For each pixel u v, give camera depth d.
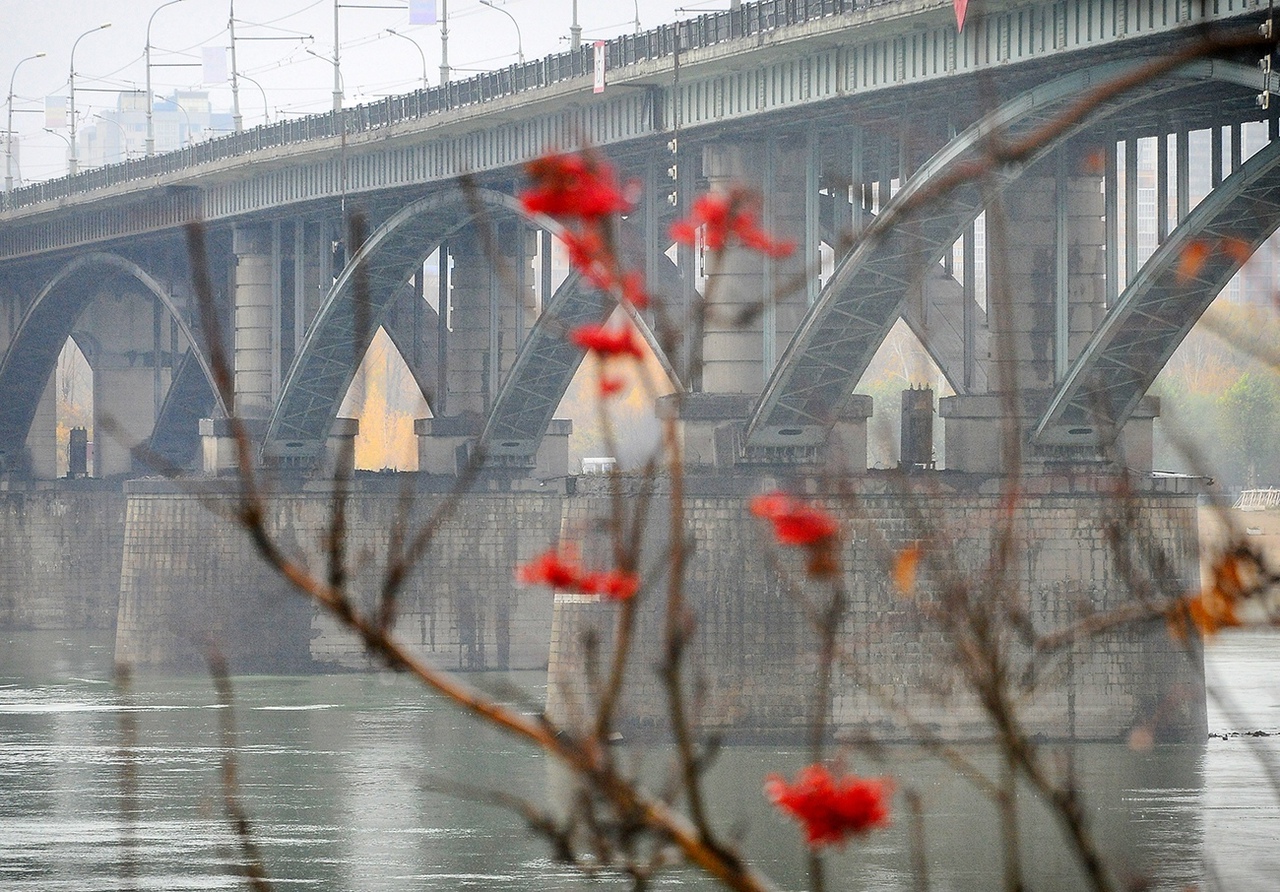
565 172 13.11
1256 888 94.38
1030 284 151.00
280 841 117.50
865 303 148.00
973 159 131.00
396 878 106.44
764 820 119.81
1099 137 143.75
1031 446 149.88
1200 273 136.50
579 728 14.91
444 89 189.75
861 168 146.50
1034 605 148.75
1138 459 150.38
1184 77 121.75
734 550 154.88
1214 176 138.62
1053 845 111.50
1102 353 141.88
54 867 109.69
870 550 149.75
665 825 14.37
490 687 14.71
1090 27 124.56
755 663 153.88
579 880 105.00
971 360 154.75
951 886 102.25
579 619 158.12
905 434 159.25
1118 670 150.25
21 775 142.62
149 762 149.12
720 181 160.12
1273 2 110.88
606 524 15.77
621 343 14.78
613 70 161.38
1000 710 19.58
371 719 173.75
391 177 199.00
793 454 157.00
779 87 150.50
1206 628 19.81
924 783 133.38
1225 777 133.00
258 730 167.25
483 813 125.50
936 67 136.12
